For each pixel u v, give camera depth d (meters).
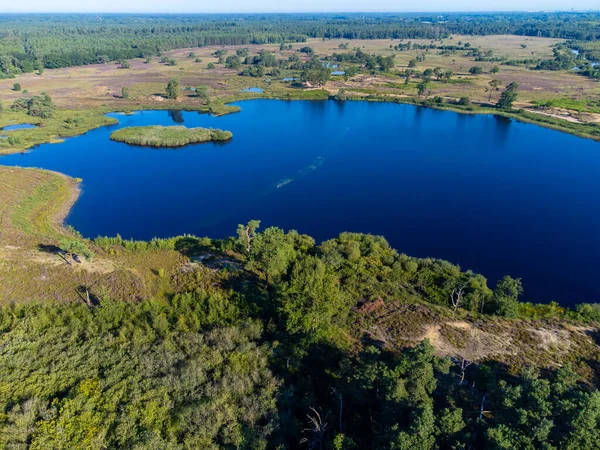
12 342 38.38
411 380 32.16
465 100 177.12
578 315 51.47
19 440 28.25
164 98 193.38
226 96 197.50
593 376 40.91
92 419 30.22
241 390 35.59
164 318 45.00
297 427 33.44
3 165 107.81
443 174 112.38
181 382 35.00
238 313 48.66
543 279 67.19
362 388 34.59
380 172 113.81
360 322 48.66
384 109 179.88
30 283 53.06
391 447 26.72
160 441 29.06
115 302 49.38
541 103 172.88
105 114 171.88
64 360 36.69
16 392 32.56
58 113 165.00
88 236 79.38
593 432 25.58
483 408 33.88
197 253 65.62
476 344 45.31
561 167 115.81
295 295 45.69
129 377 34.72
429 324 48.56
